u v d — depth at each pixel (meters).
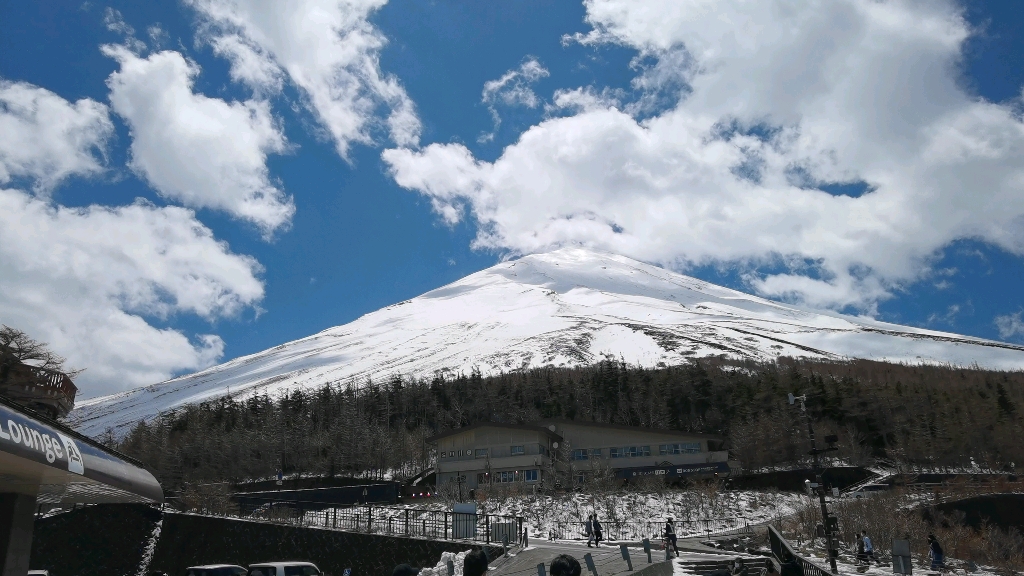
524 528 39.69
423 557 38.84
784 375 130.50
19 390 50.75
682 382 121.38
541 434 77.75
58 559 46.34
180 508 56.62
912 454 86.12
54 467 15.20
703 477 72.75
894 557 30.12
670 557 32.59
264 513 53.69
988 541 45.50
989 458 84.19
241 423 111.94
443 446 81.12
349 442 97.69
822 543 43.66
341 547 42.88
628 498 60.62
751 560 33.22
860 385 109.00
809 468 76.62
